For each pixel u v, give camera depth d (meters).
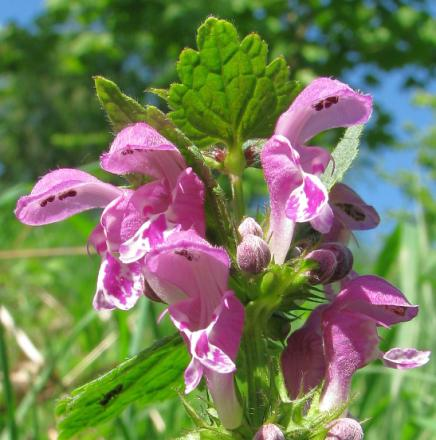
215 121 0.09
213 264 0.08
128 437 0.13
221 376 0.08
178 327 0.08
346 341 0.09
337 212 0.09
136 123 0.08
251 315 0.08
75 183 0.09
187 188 0.08
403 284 0.16
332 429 0.08
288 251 0.09
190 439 0.08
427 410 0.15
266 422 0.08
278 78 0.09
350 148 0.09
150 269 0.08
